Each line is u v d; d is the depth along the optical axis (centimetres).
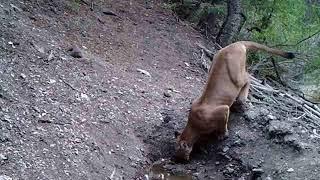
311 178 329
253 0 681
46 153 335
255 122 398
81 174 331
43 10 526
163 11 696
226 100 386
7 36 438
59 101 389
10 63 405
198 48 618
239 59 397
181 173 366
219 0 693
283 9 671
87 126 376
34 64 420
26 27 470
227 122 393
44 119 363
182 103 458
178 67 550
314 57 666
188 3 721
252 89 527
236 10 645
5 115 350
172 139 400
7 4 488
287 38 674
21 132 343
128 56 530
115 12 628
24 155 326
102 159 353
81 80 429
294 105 503
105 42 538
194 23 708
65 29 517
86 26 548
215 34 700
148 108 432
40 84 399
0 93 367
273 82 645
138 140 390
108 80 450
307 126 412
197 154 389
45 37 472
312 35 652
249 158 366
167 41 604
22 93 380
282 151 364
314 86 693
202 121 374
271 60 664
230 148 381
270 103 489
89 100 407
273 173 345
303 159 350
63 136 354
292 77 696
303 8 689
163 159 381
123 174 350
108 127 386
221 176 361
